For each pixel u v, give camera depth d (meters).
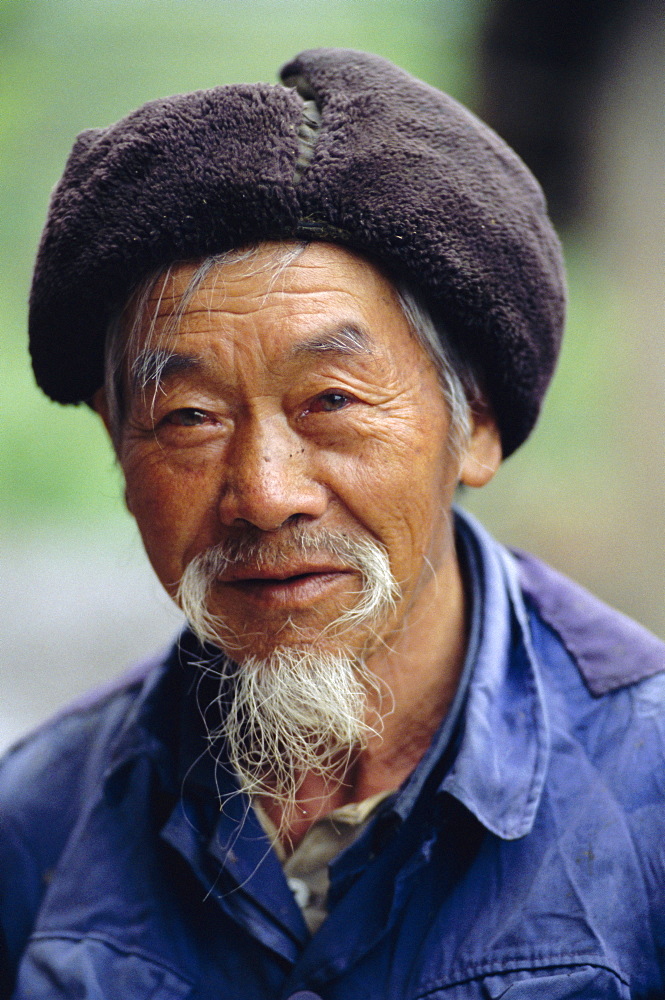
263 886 1.54
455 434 1.54
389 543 1.45
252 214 1.32
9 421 7.61
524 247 1.48
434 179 1.39
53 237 1.44
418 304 1.43
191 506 1.43
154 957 1.56
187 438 1.41
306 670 1.45
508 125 4.10
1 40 7.07
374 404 1.40
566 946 1.40
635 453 4.10
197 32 7.13
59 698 5.68
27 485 7.59
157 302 1.38
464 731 1.52
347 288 1.37
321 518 1.42
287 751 1.55
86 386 1.62
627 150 3.98
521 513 4.36
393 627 1.51
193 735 1.65
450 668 1.67
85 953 1.58
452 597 1.67
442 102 1.47
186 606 1.47
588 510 4.21
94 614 6.53
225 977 1.54
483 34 4.10
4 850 1.84
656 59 3.87
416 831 1.53
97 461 7.83
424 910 1.48
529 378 1.55
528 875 1.46
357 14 6.68
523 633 1.65
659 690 1.56
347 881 1.51
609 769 1.52
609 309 4.18
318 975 1.46
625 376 4.12
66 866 1.70
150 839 1.67
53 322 1.49
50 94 7.14
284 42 7.05
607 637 1.66
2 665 5.99
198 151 1.33
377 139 1.37
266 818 1.64
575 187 4.14
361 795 1.63
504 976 1.40
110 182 1.37
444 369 1.49
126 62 7.17
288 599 1.43
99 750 1.87
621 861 1.45
